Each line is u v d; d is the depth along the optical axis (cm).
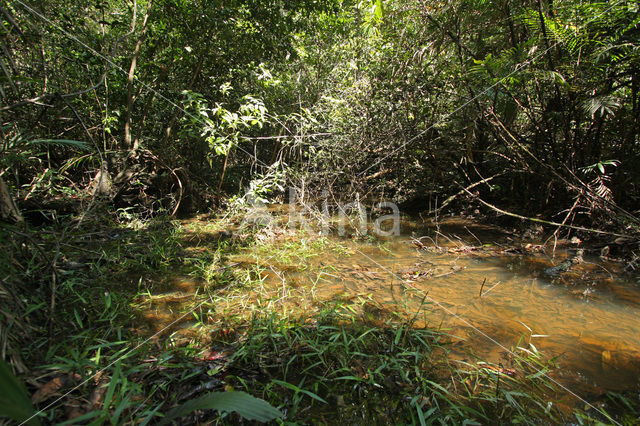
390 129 459
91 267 230
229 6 439
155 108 480
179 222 389
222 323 175
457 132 429
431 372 140
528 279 235
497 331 171
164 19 420
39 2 345
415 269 254
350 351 151
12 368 115
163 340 160
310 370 141
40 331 148
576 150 327
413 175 487
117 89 427
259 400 88
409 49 429
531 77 314
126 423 108
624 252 272
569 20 281
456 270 253
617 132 309
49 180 350
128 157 402
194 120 401
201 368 137
